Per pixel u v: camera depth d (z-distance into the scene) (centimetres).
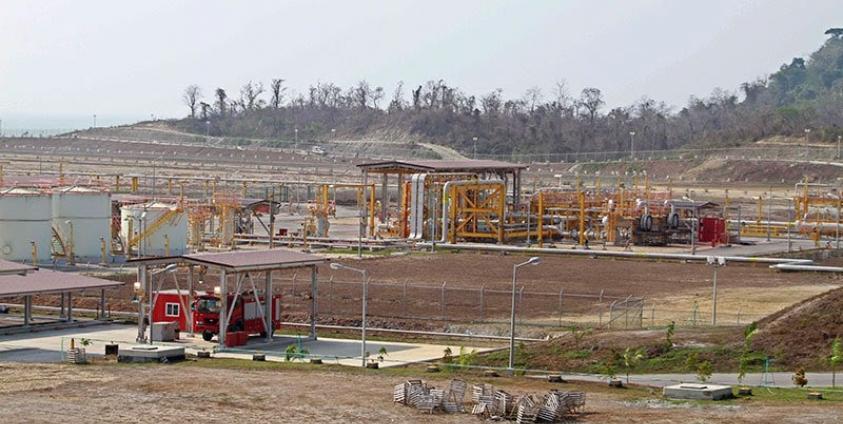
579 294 9381
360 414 5203
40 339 7481
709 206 14938
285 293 9194
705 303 8919
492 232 14275
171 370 6284
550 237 14950
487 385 5753
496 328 7894
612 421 5034
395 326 8025
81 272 10631
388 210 16175
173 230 12231
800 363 6384
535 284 10088
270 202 13550
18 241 11300
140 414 5159
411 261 11850
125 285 9175
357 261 11712
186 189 19062
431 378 6119
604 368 6394
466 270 11069
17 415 5084
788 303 8912
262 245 13425
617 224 14338
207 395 5572
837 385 5941
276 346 7319
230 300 7400
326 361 6750
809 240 15312
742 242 14875
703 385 5728
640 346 6650
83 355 6569
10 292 7488
